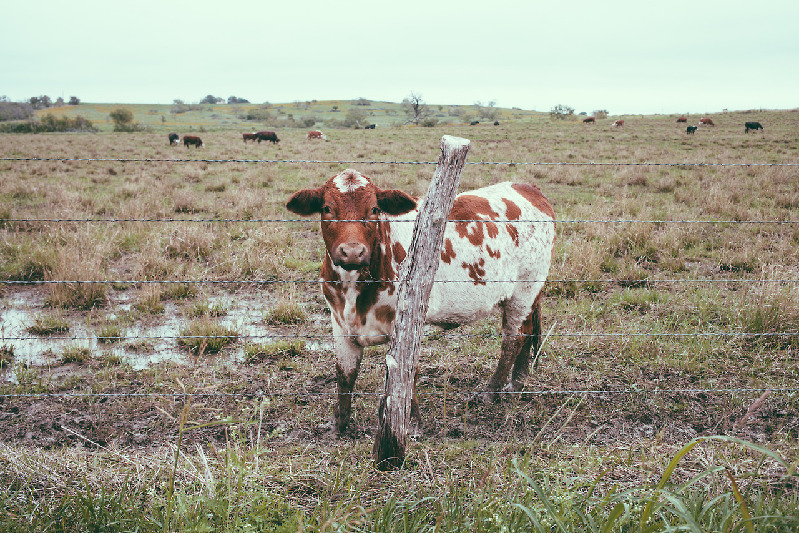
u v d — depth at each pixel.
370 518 2.74
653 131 41.19
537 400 4.72
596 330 6.16
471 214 4.55
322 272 4.10
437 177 3.06
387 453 3.35
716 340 5.71
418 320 3.22
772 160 20.67
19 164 20.83
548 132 42.19
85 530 2.67
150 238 9.38
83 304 6.96
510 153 25.42
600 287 7.50
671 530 2.26
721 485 3.09
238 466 2.84
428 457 3.45
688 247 9.50
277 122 88.75
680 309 6.64
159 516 2.72
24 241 9.29
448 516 2.71
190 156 27.84
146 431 4.22
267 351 5.71
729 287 7.42
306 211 3.99
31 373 5.20
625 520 2.58
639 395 4.75
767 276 7.46
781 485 3.15
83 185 15.41
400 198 3.82
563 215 11.47
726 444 3.74
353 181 3.78
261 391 4.89
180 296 7.37
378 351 5.73
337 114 129.25
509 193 5.19
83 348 5.67
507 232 4.76
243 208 11.82
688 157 21.91
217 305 6.82
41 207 12.11
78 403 4.66
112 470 3.29
